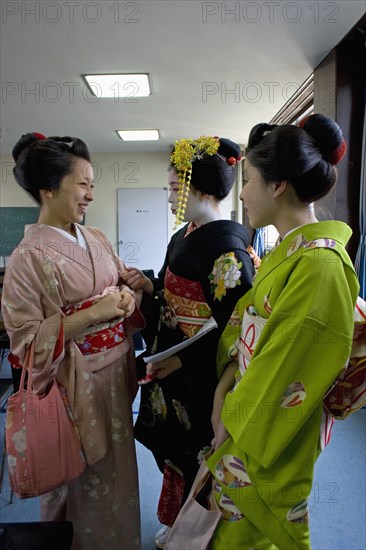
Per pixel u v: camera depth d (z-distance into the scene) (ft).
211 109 12.67
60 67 9.57
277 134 2.82
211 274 3.62
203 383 3.72
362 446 7.18
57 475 3.41
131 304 3.80
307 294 2.61
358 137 8.96
